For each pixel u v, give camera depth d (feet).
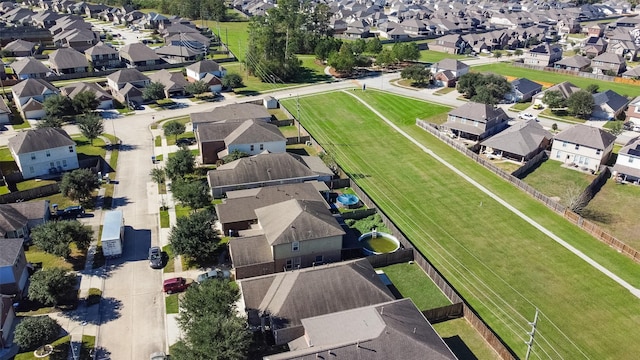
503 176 271.49
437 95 425.69
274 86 440.86
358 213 222.89
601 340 158.10
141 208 225.56
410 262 193.47
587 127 291.99
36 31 561.02
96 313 159.12
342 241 194.08
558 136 295.89
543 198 244.63
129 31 644.27
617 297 178.60
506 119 355.15
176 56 501.97
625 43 601.62
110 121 337.93
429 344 131.64
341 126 349.41
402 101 407.23
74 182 223.92
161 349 145.48
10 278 160.45
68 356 141.28
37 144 249.14
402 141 324.80
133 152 287.89
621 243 206.49
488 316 166.81
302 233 177.99
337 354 124.47
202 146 270.26
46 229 181.37
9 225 188.85
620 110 375.86
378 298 154.92
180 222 183.83
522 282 185.26
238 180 232.73
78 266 182.19
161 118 346.74
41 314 157.48
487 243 209.77
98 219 214.90
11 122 326.85
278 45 470.39
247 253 177.68
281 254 177.47
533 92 424.05
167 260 186.91
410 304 149.89
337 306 150.41
